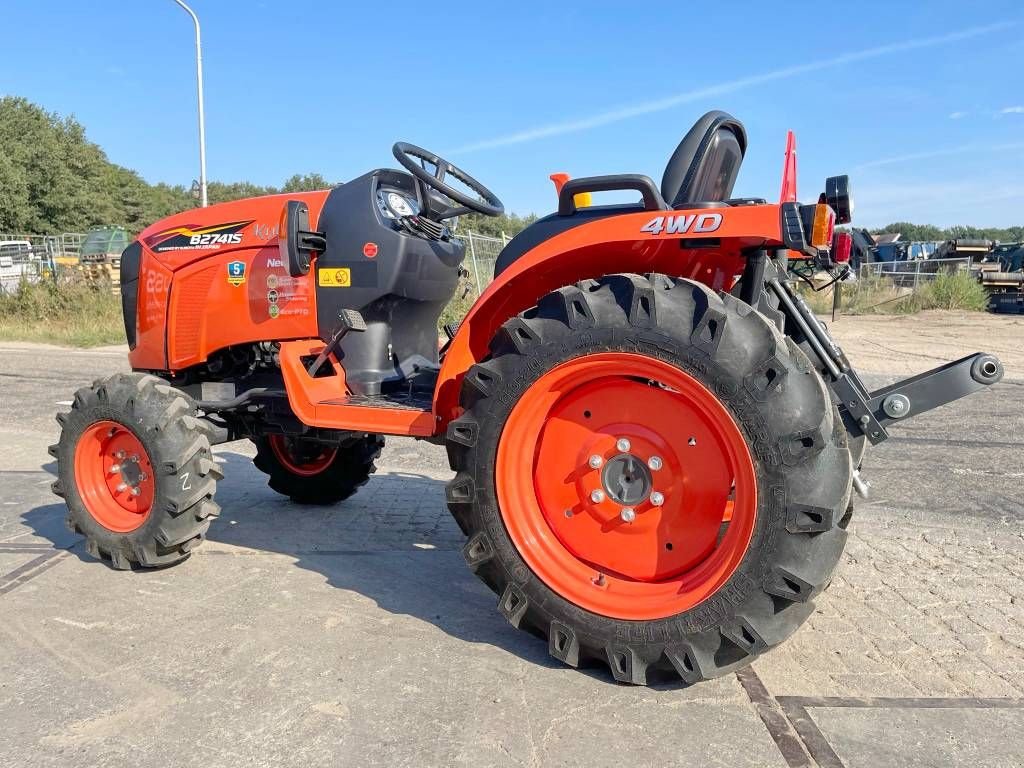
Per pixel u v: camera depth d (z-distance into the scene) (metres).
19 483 4.95
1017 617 2.93
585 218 2.84
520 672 2.50
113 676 2.46
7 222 39.41
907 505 4.42
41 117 43.12
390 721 2.20
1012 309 19.12
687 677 2.30
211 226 3.76
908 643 2.71
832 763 2.01
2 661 2.56
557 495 2.58
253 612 2.96
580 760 2.03
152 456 3.25
